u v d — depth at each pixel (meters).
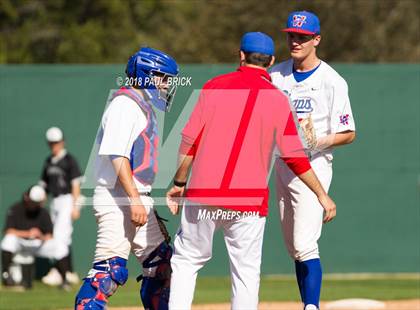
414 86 51.56
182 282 21.70
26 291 43.62
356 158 51.50
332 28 90.06
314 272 24.00
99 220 22.61
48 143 46.66
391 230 51.72
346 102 23.92
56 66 50.50
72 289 44.66
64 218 45.69
